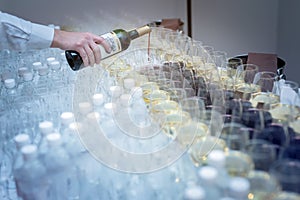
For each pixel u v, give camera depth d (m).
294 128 0.78
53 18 2.42
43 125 0.77
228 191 0.54
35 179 0.67
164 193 0.69
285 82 1.13
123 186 0.73
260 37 2.89
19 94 1.09
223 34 2.90
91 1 2.47
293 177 0.58
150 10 2.66
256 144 0.67
